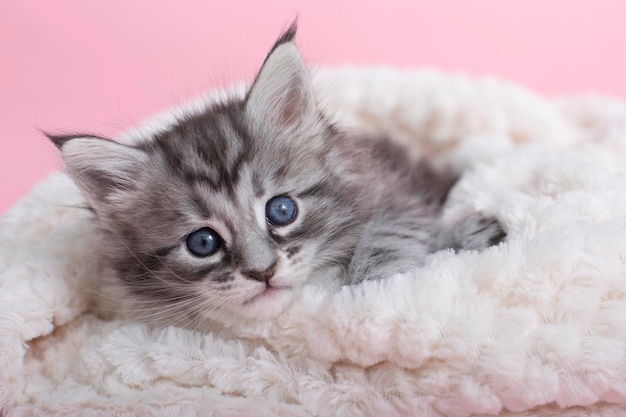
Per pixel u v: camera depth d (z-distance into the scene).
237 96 0.35
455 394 0.27
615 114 0.47
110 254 0.33
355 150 0.34
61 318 0.32
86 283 0.33
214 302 0.30
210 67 0.57
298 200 0.31
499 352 0.26
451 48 0.60
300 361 0.29
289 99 0.32
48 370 0.31
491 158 0.40
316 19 0.59
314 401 0.28
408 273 0.29
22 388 0.30
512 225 0.32
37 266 0.33
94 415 0.29
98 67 0.56
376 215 0.33
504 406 0.27
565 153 0.37
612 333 0.27
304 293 0.30
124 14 0.56
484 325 0.27
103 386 0.30
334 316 0.28
